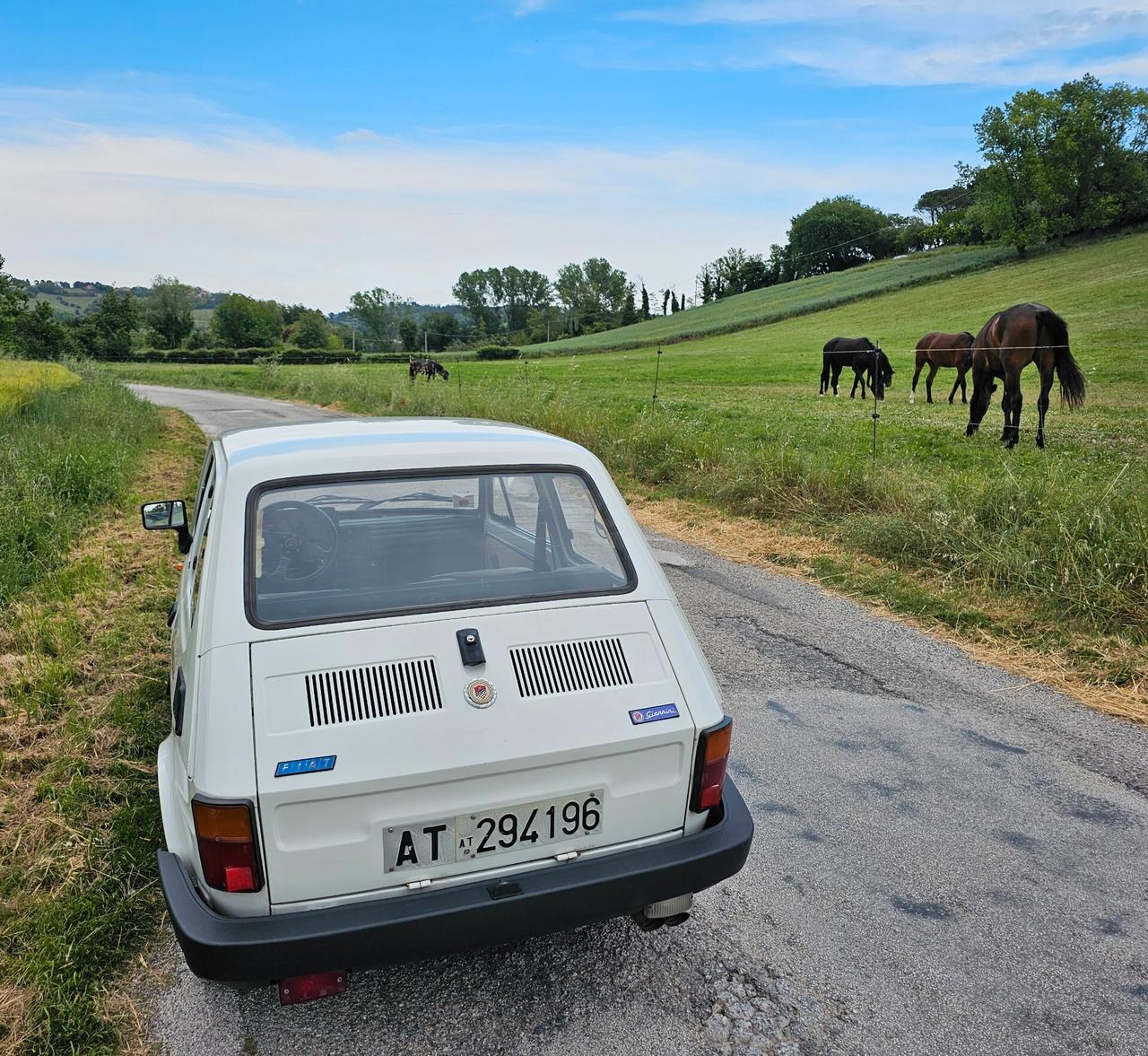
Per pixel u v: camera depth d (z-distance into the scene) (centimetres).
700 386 3288
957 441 1485
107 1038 267
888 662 581
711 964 303
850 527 873
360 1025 274
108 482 1118
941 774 436
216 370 6544
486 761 244
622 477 1231
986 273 7131
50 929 309
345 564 288
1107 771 439
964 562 734
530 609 282
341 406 2730
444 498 308
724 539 914
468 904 240
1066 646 594
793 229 13438
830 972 300
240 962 224
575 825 260
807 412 2114
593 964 303
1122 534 670
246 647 253
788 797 415
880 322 5934
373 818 238
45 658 555
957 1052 266
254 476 298
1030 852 371
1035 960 306
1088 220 7212
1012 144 7300
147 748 443
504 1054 263
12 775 423
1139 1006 285
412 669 256
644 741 262
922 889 346
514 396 2044
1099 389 2372
